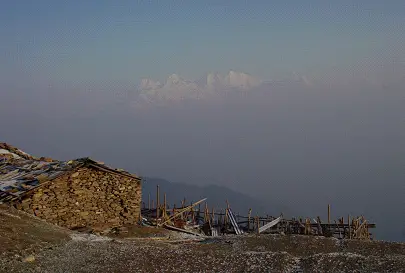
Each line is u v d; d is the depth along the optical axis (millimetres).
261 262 26266
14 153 51594
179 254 28062
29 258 24812
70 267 24641
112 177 41250
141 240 36250
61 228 34875
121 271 24359
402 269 23922
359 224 54750
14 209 34969
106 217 40656
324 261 26031
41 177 37594
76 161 39438
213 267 25438
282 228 57938
